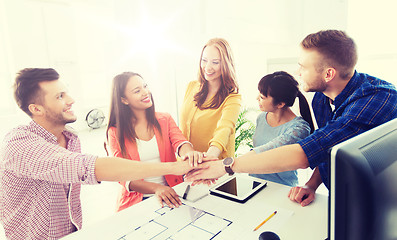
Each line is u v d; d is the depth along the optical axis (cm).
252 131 215
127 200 128
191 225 83
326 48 90
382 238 47
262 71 273
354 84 93
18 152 91
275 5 262
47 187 98
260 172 93
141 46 231
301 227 79
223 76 148
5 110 362
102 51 534
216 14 249
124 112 136
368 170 44
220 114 150
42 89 96
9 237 97
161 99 237
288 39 262
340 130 83
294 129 119
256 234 77
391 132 53
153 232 81
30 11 407
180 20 236
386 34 217
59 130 107
